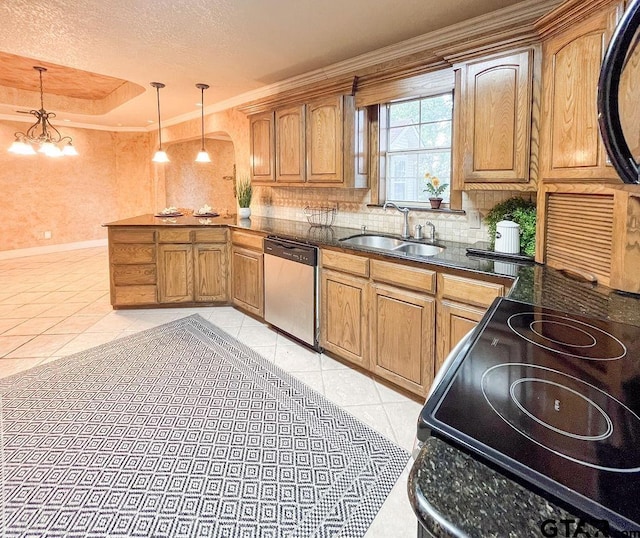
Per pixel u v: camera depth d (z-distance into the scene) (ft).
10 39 9.72
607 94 2.78
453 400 2.60
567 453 2.06
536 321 4.22
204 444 6.77
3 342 11.07
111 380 8.97
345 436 7.03
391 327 8.42
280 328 11.62
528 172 7.09
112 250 13.50
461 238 9.71
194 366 9.70
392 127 11.19
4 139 21.77
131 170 26.50
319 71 12.05
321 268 10.04
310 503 5.56
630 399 2.63
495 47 7.22
